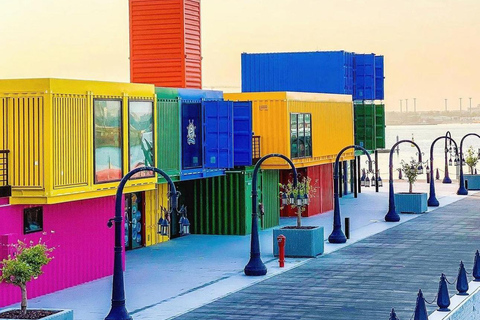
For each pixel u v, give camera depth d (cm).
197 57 4797
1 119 2892
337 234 4141
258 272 3303
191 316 2645
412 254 3772
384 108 6706
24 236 2900
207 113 4109
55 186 2889
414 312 2494
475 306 2911
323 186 5497
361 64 6500
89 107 3048
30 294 2920
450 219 5075
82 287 3122
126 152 3259
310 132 5022
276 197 4825
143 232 4078
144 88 3397
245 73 6381
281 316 2623
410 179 5603
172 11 4650
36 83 2869
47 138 2861
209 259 3725
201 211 4481
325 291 2988
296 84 6297
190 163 4066
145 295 2983
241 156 4197
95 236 3266
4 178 2880
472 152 7606
